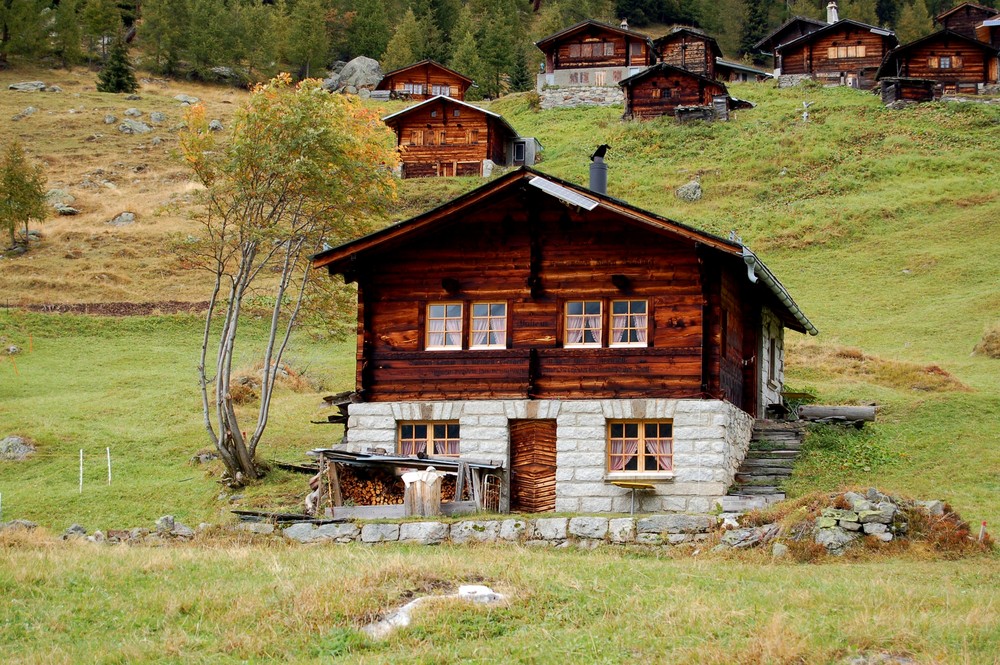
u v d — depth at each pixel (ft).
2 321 190.19
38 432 130.62
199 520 102.47
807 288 201.57
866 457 106.32
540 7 636.48
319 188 112.16
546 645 53.57
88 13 466.29
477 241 102.42
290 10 526.57
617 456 98.43
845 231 223.92
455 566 65.82
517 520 84.84
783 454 106.93
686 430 96.27
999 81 305.32
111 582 66.39
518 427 100.12
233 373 152.35
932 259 206.39
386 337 102.89
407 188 272.51
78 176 300.61
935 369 144.77
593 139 301.84
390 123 289.74
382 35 517.55
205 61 454.40
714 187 257.34
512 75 463.01
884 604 58.39
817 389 136.67
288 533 87.66
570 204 96.99
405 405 100.99
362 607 58.95
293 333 192.03
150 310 201.77
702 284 97.71
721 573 69.41
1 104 364.79
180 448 125.90
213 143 115.24
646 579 66.08
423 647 53.78
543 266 101.14
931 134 278.05
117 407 144.36
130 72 400.67
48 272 222.48
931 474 101.35
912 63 310.04
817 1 593.83
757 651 50.49
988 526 83.76
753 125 295.69
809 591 61.72
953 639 51.85
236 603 61.26
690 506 95.09
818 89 325.01
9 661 52.24
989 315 177.17
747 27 558.97
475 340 101.86
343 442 106.32
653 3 592.19
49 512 107.14
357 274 103.76
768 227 230.27
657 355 97.91
